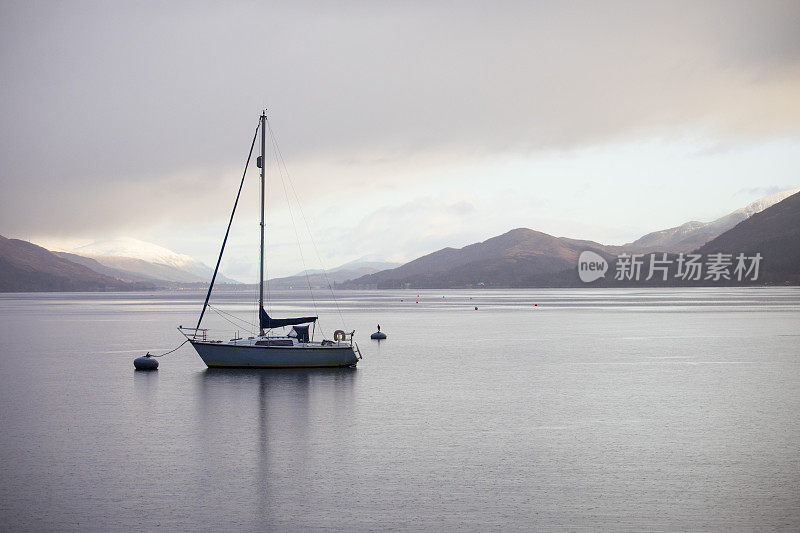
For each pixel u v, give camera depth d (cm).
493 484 2480
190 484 2489
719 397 4222
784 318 12781
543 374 5294
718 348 7244
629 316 13975
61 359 6675
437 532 2041
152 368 5678
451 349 7350
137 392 4528
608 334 9325
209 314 17800
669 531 2047
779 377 5062
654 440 3114
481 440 3123
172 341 8912
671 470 2642
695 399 4156
